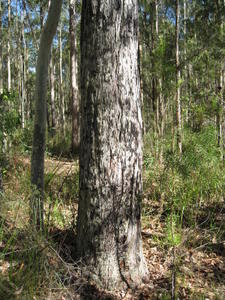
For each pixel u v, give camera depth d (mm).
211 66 8578
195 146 4695
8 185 4344
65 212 3979
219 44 7734
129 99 2762
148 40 9242
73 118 11453
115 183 2771
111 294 2764
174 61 6777
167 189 4570
